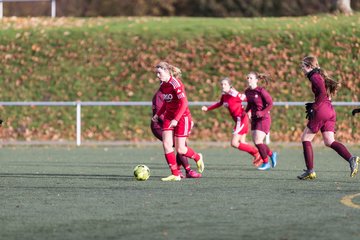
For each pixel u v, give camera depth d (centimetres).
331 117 3819
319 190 3366
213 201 2964
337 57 8350
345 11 10106
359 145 6800
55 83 8375
